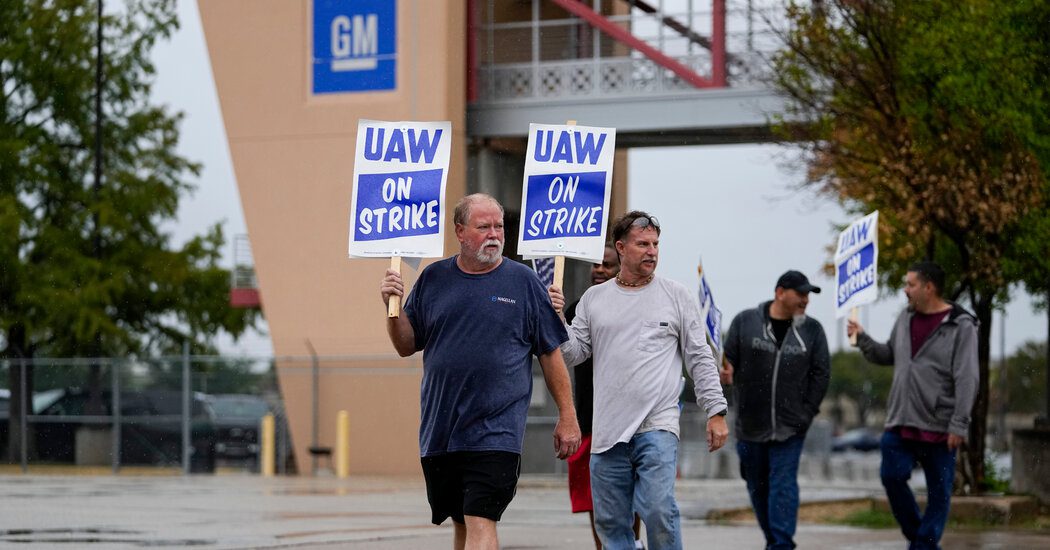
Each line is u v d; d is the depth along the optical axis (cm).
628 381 2145
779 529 2864
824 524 3934
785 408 2864
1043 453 4319
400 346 2031
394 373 7388
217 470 7688
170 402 7762
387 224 2117
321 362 7519
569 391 2059
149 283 10581
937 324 2859
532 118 7612
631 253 2178
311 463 7512
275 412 7600
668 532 2112
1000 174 4084
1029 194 4009
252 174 7675
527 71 7700
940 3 4197
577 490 2564
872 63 4325
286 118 7612
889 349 3075
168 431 7738
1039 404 14962
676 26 7412
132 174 10438
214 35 7725
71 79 10300
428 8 7388
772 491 2878
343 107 7525
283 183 7619
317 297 7575
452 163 7425
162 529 3603
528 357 2022
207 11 7738
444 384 1983
